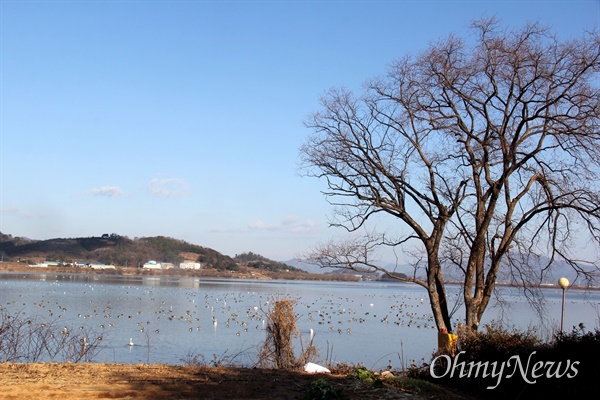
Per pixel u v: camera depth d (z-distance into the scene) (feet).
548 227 54.80
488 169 53.21
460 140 54.60
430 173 57.41
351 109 59.93
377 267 58.08
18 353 52.90
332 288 474.90
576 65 49.85
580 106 49.88
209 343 90.74
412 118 57.00
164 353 78.23
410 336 110.63
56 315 125.08
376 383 36.81
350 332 114.42
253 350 80.07
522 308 137.59
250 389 34.60
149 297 217.77
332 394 31.78
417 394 35.70
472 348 39.88
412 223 57.72
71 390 32.45
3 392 31.37
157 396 32.07
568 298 267.80
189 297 228.63
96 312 139.54
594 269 53.47
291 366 50.16
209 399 31.81
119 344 85.61
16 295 188.24
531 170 52.95
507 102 52.49
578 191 51.90
